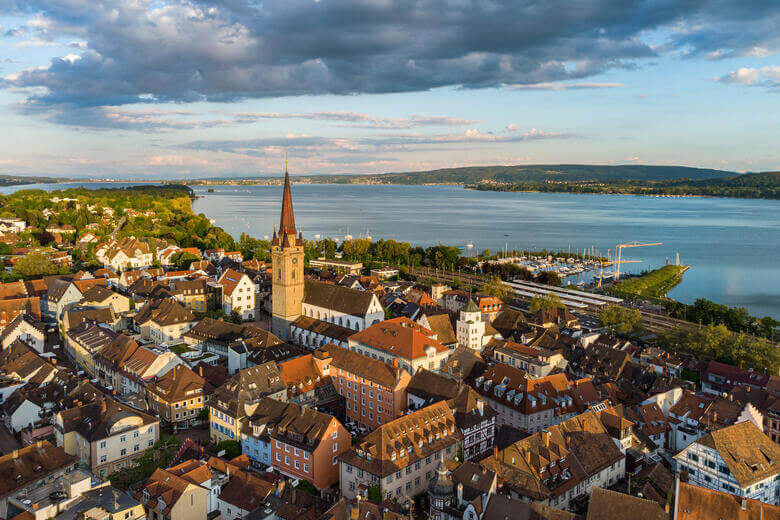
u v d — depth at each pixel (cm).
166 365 14562
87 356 16388
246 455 11600
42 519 7894
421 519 9781
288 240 19712
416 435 10781
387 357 15538
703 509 7506
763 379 14900
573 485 9894
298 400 13712
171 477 9188
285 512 8738
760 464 9338
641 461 11388
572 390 14012
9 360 14875
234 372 15725
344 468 10394
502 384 13900
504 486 9619
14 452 9156
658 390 14100
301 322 19675
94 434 11044
